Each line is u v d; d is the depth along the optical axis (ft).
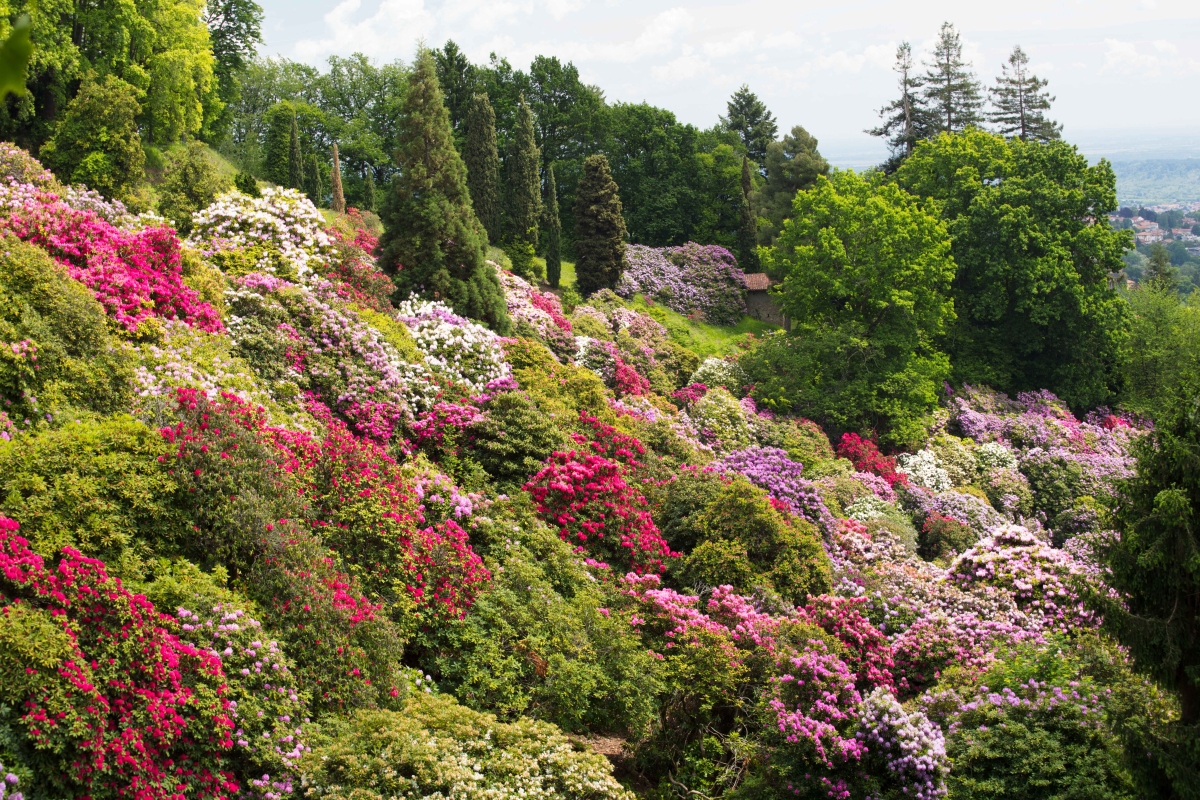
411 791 29.60
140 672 28.43
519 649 41.32
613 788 32.53
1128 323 156.25
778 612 53.26
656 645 44.96
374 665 35.53
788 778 37.42
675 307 176.14
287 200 81.97
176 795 27.30
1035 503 110.52
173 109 136.46
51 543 30.25
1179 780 35.37
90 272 47.85
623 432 71.97
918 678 50.55
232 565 35.86
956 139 172.45
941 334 146.61
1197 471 38.47
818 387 125.70
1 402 36.27
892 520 82.58
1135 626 38.68
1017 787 37.29
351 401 57.11
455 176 94.99
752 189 219.61
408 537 42.47
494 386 69.26
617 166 227.61
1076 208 152.66
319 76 227.40
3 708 25.27
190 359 48.83
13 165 60.29
